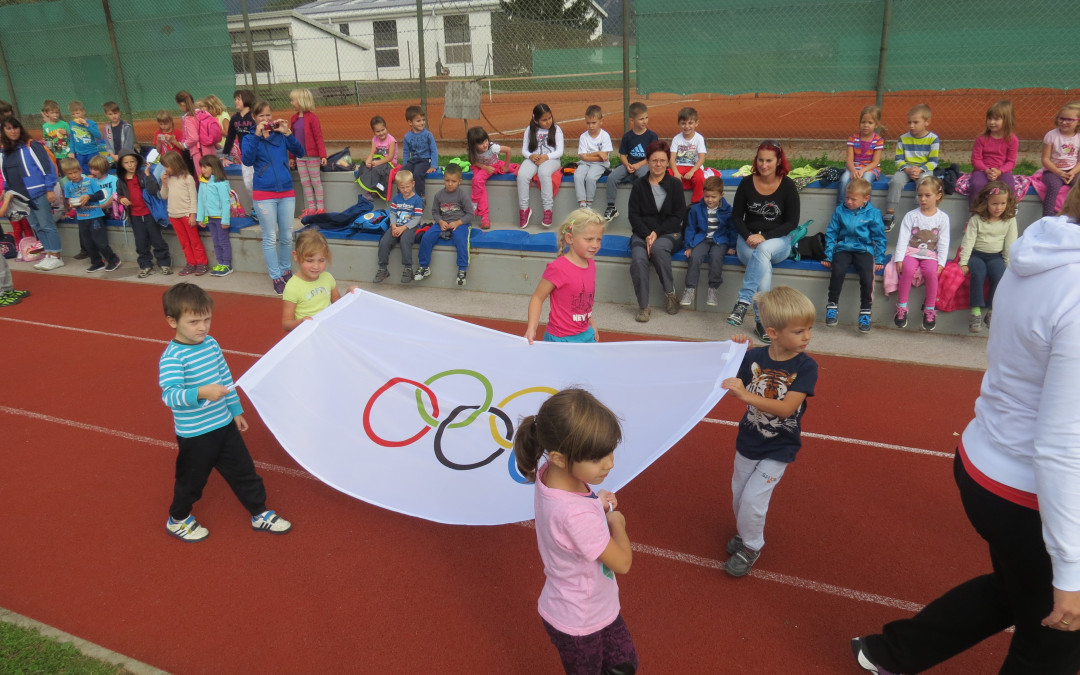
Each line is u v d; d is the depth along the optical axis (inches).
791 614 141.3
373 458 166.2
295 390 166.2
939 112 511.8
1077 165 287.9
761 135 465.4
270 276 366.6
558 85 662.5
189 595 150.9
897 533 164.9
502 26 599.8
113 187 415.2
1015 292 86.1
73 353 292.2
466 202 350.9
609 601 101.5
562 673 128.4
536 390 176.9
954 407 224.1
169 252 415.2
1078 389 75.5
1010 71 340.2
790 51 370.0
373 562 160.7
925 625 111.3
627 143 360.8
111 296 370.6
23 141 408.5
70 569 159.9
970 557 155.9
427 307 331.0
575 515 93.2
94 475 200.1
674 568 155.7
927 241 273.7
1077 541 76.1
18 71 598.9
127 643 137.9
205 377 154.4
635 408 164.2
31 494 190.7
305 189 406.6
